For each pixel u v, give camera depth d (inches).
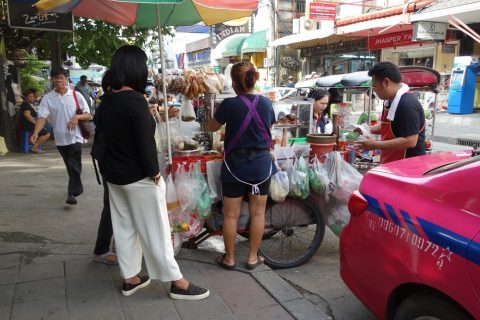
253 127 132.5
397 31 684.7
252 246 143.7
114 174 111.9
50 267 142.6
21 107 381.7
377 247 100.7
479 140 446.3
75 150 213.5
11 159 352.2
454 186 89.0
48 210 212.4
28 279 133.8
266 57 1004.6
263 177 135.9
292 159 155.7
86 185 265.6
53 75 206.1
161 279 121.1
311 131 184.9
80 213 208.4
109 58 439.2
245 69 132.4
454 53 641.6
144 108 108.8
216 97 157.9
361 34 730.2
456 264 81.4
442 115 613.6
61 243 166.4
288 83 859.4
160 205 116.1
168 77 155.9
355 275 108.2
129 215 120.3
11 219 197.2
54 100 208.7
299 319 115.0
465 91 603.5
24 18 323.0
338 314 130.6
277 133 170.1
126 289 124.3
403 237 93.7
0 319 111.7
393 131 149.6
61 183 269.6
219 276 138.9
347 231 112.1
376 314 103.1
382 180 106.0
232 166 134.7
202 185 142.6
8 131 394.6
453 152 125.3
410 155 153.2
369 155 248.8
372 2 775.1
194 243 159.9
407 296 97.5
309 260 169.0
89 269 141.4
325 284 149.6
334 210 160.6
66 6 142.1
